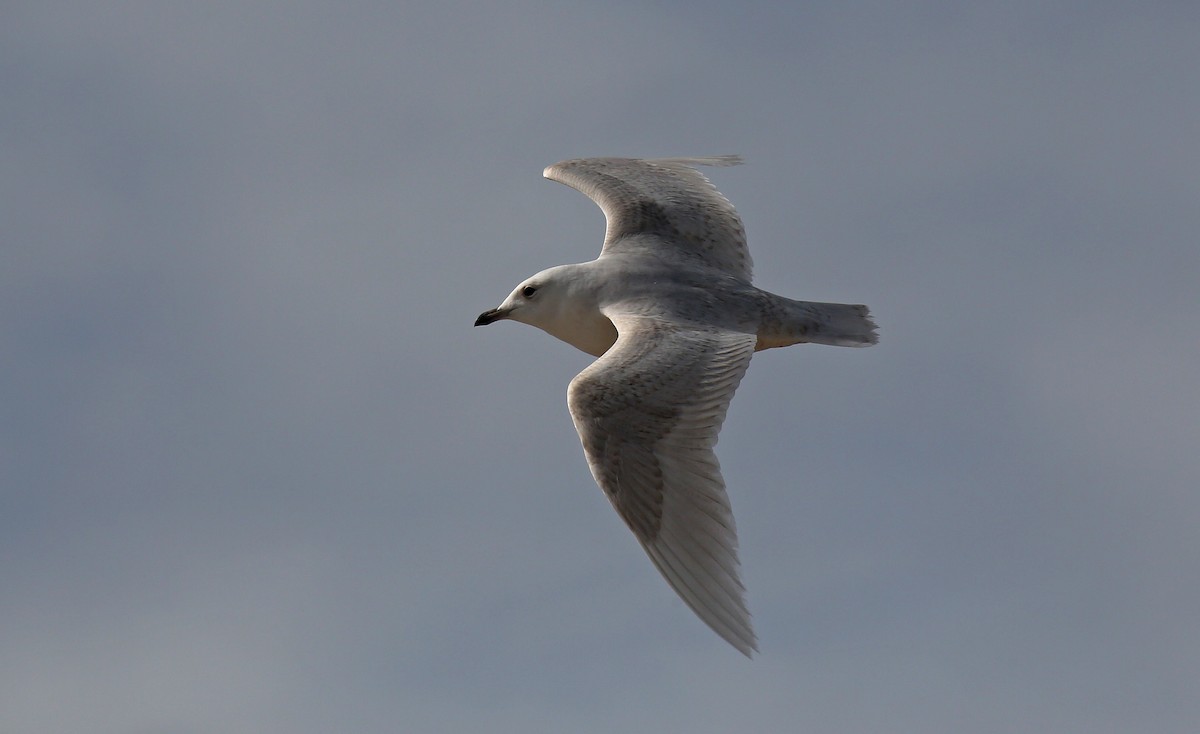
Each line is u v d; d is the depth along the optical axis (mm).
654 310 14852
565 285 15586
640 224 16844
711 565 12766
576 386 13539
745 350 13953
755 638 12422
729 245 16828
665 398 13414
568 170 18312
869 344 14883
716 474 13031
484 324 15883
